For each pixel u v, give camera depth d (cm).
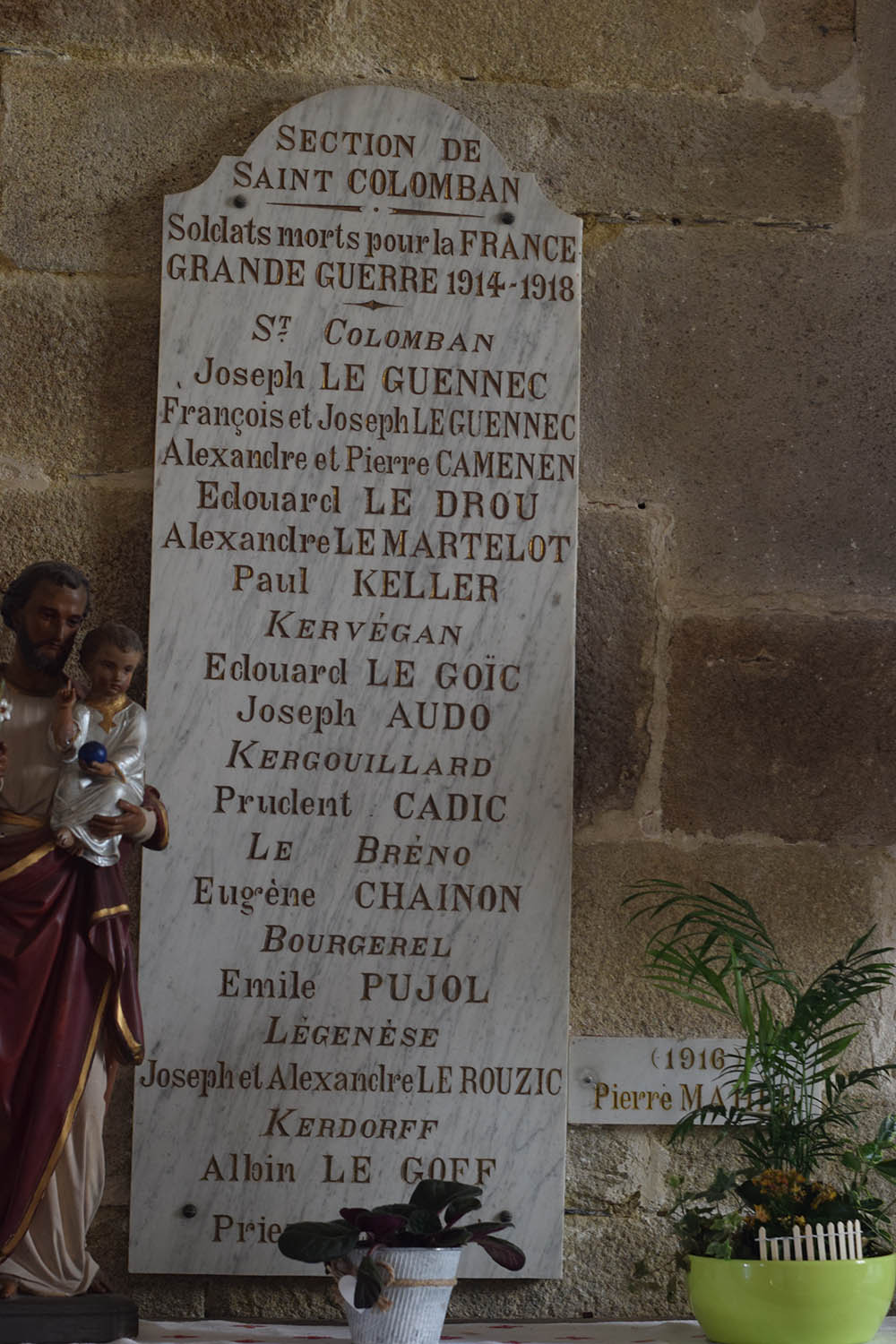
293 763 364
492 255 385
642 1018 369
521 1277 354
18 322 378
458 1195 311
